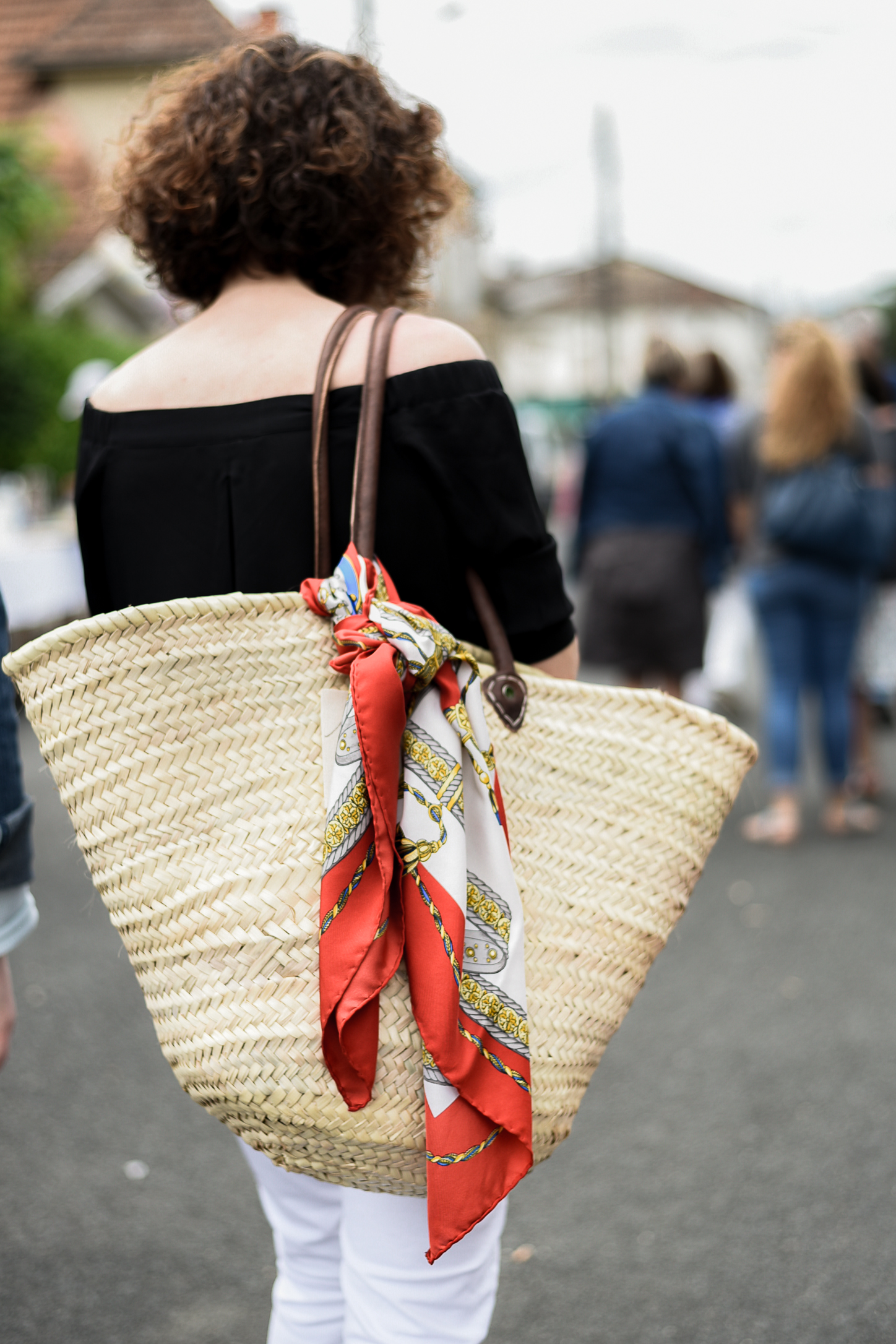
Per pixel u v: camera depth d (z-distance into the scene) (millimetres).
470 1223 1220
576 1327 2264
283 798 1276
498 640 1378
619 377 65812
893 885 4672
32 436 10398
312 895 1261
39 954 4172
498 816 1293
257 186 1432
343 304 1550
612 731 1380
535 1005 1311
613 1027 1363
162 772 1273
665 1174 2762
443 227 1726
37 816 5762
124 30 19625
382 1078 1243
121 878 1286
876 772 5914
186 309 1729
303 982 1248
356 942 1230
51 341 10875
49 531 8688
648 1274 2414
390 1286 1403
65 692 1280
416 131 1566
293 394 1385
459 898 1244
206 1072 1257
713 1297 2336
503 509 1365
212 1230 2602
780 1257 2451
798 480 4906
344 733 1276
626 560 5855
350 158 1447
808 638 5176
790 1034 3453
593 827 1362
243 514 1385
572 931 1339
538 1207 2662
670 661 5930
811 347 4844
